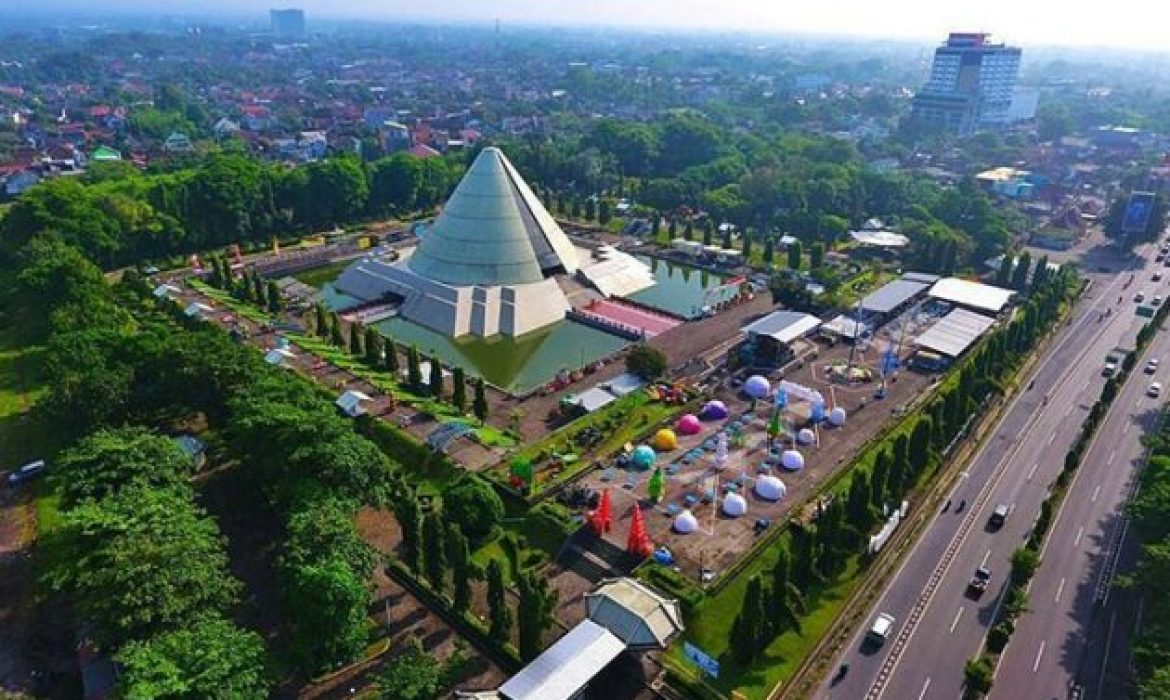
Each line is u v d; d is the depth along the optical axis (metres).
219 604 63.47
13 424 100.56
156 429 91.56
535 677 59.47
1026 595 77.06
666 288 172.75
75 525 63.44
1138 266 189.50
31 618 69.50
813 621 72.25
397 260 165.00
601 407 110.12
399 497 79.56
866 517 81.31
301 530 66.31
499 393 116.44
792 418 110.00
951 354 127.38
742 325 144.75
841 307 150.00
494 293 145.00
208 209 180.75
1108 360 133.50
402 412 106.75
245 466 83.62
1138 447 105.69
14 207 155.88
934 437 96.69
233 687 53.34
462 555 69.06
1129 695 66.00
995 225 189.88
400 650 67.88
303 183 195.00
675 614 67.81
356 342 124.56
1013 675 67.88
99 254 160.00
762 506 89.44
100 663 63.31
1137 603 76.56
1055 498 92.62
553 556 81.06
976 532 87.12
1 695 58.16
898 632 72.31
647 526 85.00
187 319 129.00
